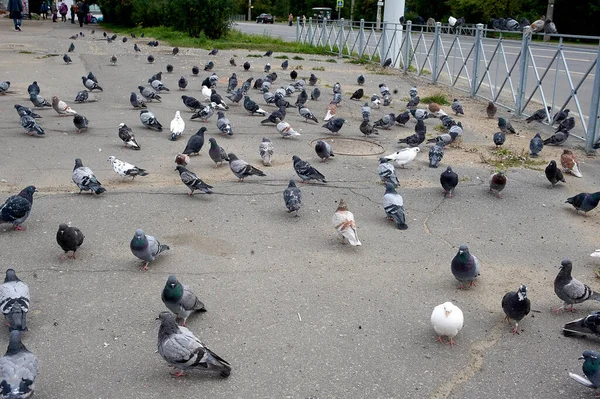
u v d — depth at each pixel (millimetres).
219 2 15180
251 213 3617
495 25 13109
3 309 2230
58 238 2832
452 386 2086
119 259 2943
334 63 11766
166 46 13383
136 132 5414
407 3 29719
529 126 6422
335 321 2473
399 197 3531
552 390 2084
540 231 3572
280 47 14203
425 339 2375
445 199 4023
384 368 2170
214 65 10438
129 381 2033
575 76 8922
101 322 2385
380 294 2721
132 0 19906
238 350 2240
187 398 1958
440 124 6430
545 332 2461
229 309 2527
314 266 2965
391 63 11336
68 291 2613
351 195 4023
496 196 4125
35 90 6426
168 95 7398
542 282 2914
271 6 46062
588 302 2725
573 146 5566
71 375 2051
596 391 2072
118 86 7801
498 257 3186
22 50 11188
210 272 2850
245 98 6363
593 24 21172
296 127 5938
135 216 3480
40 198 3672
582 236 3520
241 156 4805
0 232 3182
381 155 5039
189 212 3580
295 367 2152
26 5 24891
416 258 3121
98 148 4844
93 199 3705
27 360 1862
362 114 6289
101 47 12570
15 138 5000
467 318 2547
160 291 2648
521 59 6715
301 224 3496
